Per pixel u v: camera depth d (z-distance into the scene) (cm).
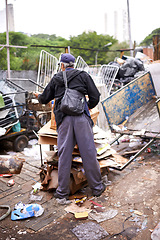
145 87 512
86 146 284
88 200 292
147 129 432
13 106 467
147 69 642
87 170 290
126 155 439
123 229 235
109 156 351
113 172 368
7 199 302
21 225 250
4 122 470
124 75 800
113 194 303
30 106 443
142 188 313
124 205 277
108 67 831
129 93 480
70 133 283
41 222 253
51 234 234
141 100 508
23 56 848
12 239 229
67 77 288
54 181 311
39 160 430
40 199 296
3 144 521
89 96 297
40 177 333
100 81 746
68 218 258
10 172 282
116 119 462
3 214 272
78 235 229
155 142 494
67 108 272
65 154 284
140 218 250
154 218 249
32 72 752
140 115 484
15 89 495
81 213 262
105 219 252
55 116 294
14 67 789
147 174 354
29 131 506
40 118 534
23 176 365
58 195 293
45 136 335
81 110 280
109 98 443
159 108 389
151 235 219
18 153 476
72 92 281
